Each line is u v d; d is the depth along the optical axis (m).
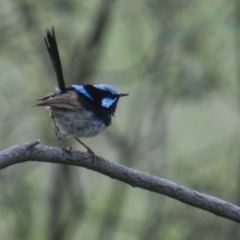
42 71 14.79
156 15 13.69
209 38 13.92
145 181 7.87
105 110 9.41
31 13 14.49
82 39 14.64
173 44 13.98
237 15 13.21
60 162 7.77
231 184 14.65
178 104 14.68
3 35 14.70
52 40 9.38
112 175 7.84
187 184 14.29
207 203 7.92
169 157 15.77
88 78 14.64
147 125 15.36
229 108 16.11
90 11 14.59
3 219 14.95
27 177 15.05
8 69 14.93
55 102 9.05
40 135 14.68
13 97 14.81
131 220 15.86
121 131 15.46
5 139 14.67
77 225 15.25
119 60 15.56
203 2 13.86
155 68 14.33
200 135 16.16
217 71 14.11
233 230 14.33
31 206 14.30
